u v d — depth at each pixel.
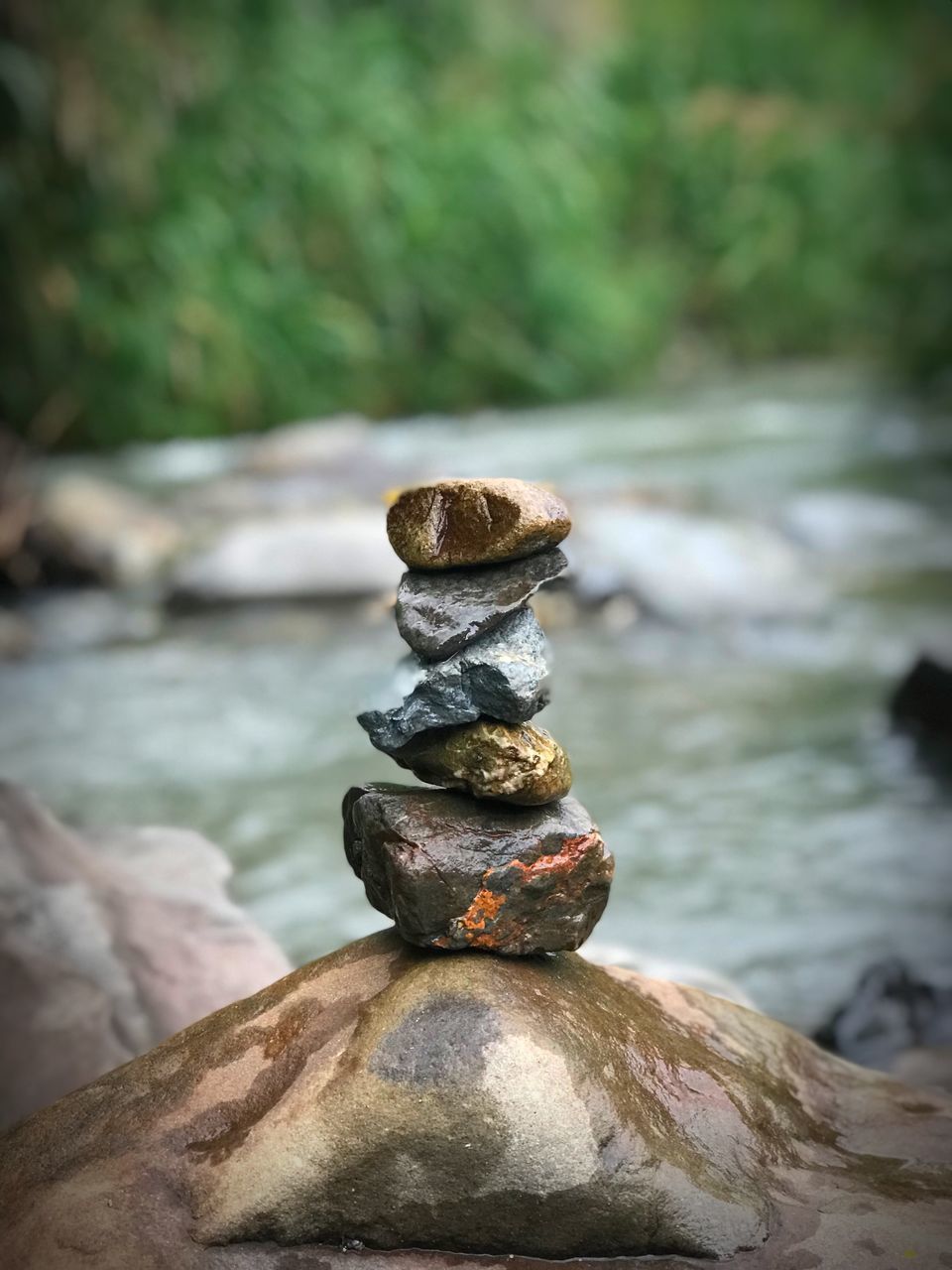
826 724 1.80
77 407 4.29
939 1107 0.77
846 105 6.37
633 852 1.44
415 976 0.68
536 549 0.68
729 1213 0.64
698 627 2.26
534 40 5.73
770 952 1.22
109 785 1.65
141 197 4.39
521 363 4.98
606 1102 0.66
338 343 4.64
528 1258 0.64
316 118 4.77
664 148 5.86
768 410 4.53
